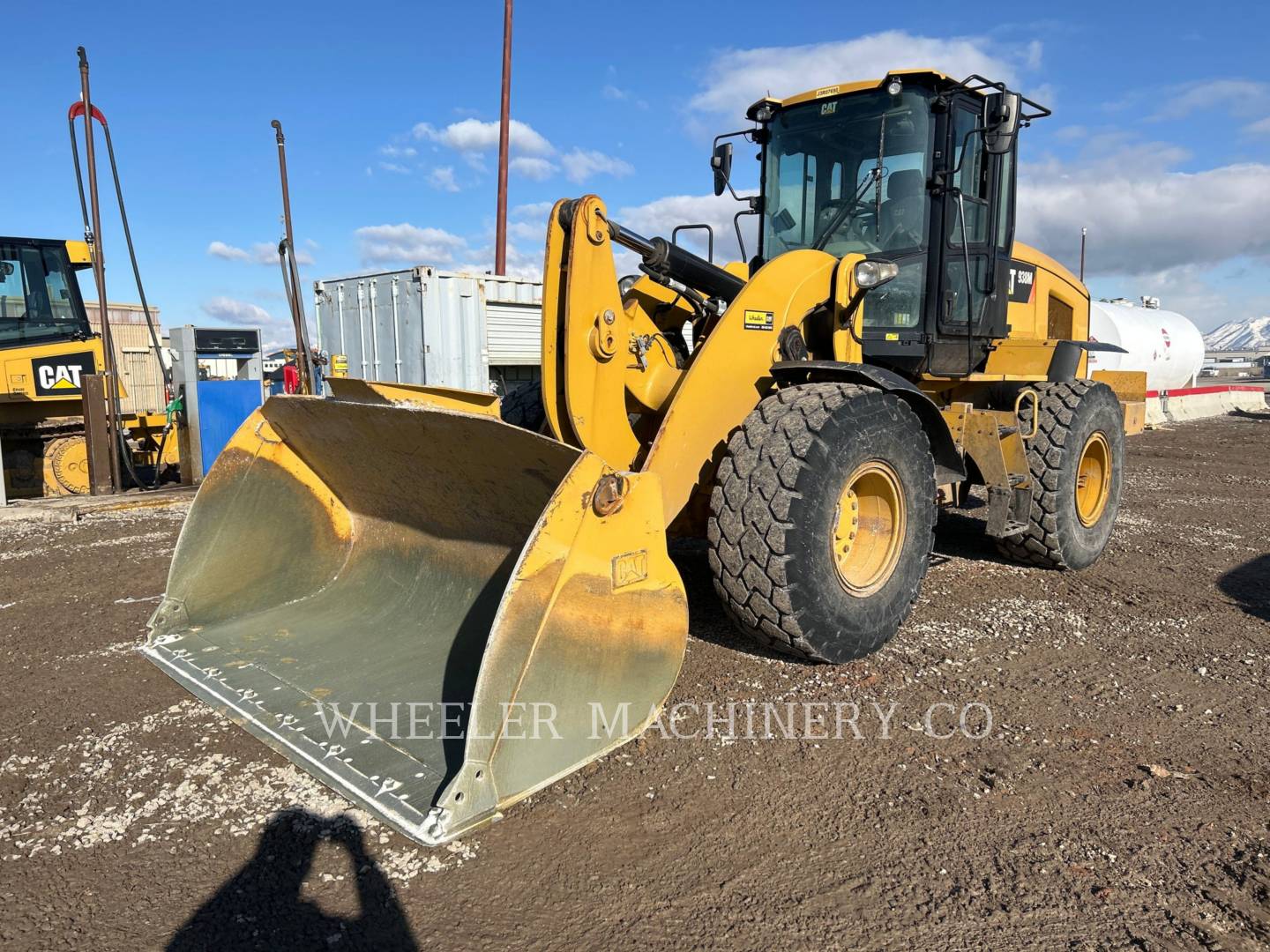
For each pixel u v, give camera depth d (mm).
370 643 3486
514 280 11617
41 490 9141
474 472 3186
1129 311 18469
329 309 12133
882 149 4559
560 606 2574
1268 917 2168
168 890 2254
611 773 2842
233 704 3064
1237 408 22109
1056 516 5195
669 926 2125
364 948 2045
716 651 3918
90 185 8281
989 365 5359
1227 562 5824
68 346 9109
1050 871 2342
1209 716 3340
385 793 2477
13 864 2369
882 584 3771
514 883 2281
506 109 11828
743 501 3412
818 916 2160
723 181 5129
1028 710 3369
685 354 4223
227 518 3799
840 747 3035
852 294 4031
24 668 3770
